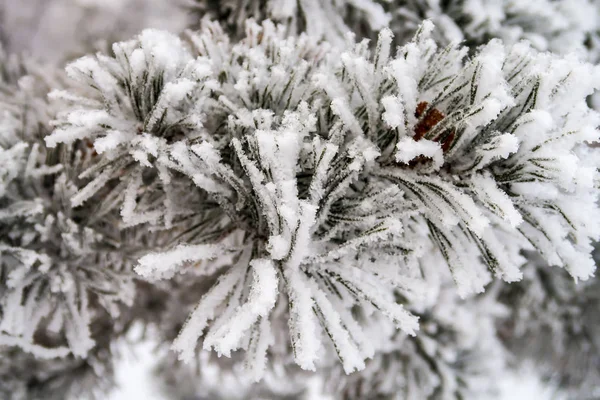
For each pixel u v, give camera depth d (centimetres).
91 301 49
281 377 73
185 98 38
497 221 36
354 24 58
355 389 67
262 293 34
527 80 35
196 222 40
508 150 34
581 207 35
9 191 42
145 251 45
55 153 43
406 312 35
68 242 42
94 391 62
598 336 85
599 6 61
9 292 42
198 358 66
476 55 36
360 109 37
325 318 35
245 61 40
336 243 37
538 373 103
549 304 82
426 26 37
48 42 101
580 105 35
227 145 38
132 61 37
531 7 56
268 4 55
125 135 37
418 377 66
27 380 59
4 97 47
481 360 70
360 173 37
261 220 37
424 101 36
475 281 36
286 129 35
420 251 37
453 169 36
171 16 76
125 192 39
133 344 64
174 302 64
